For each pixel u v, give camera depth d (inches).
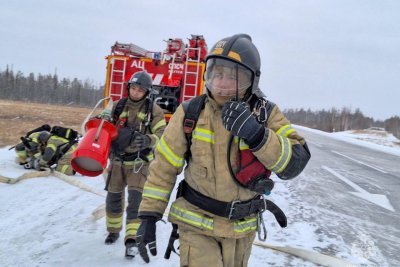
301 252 163.2
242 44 84.4
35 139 312.5
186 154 91.6
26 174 284.7
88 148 141.2
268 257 161.0
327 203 266.5
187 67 390.9
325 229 204.5
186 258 87.8
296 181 341.7
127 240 152.4
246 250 94.1
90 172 147.7
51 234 179.5
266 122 87.7
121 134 153.3
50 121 863.1
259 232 93.1
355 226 215.6
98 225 192.9
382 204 279.4
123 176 165.0
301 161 82.7
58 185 270.2
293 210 239.0
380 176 419.5
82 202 230.4
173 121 91.0
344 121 4097.0
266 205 92.7
